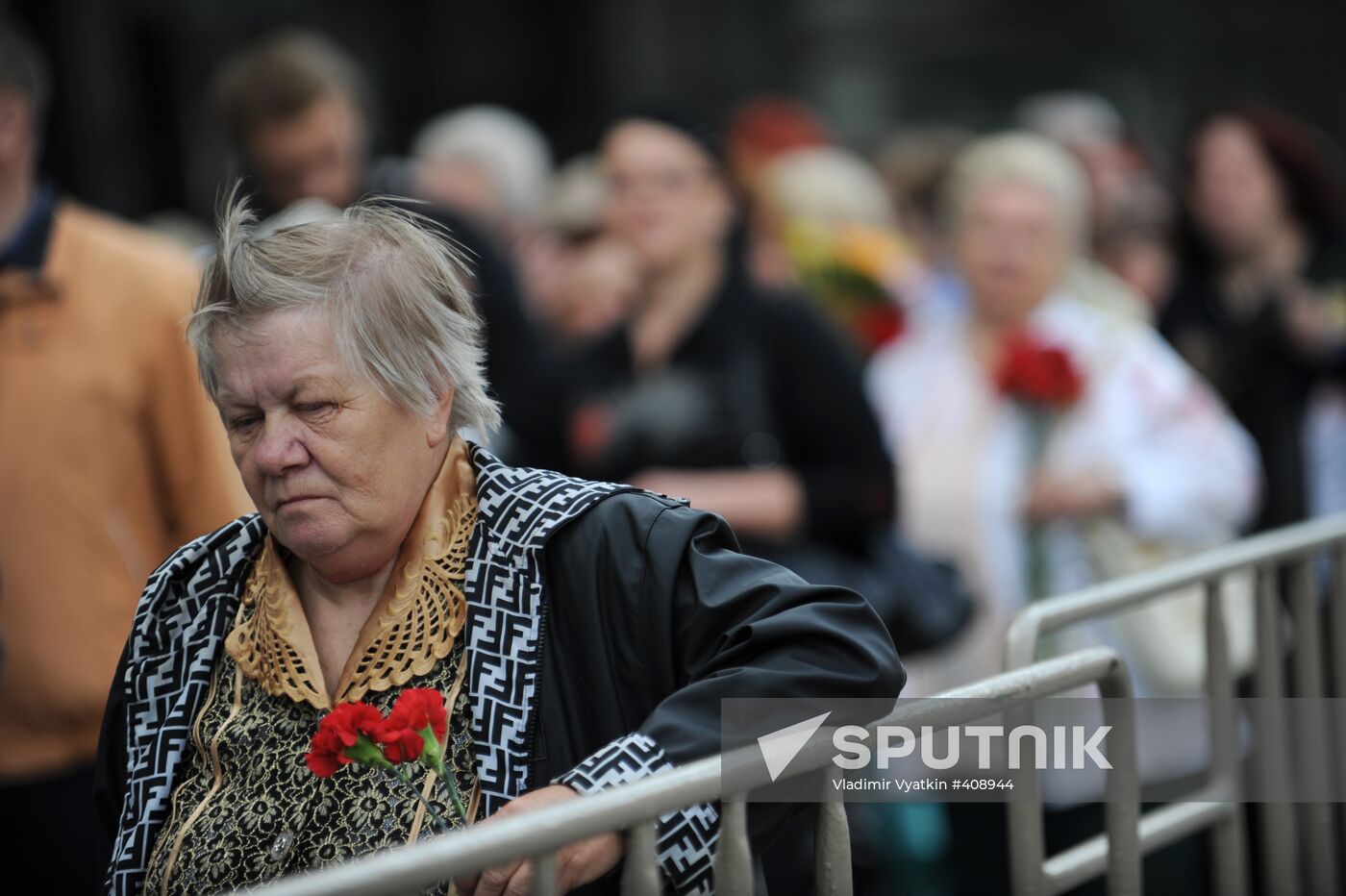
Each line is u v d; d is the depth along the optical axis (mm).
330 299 5527
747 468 11625
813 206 15562
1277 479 14156
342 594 5875
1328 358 14062
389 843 5426
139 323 9602
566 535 5723
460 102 40688
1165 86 42969
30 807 9422
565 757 5535
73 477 9406
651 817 4859
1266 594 8156
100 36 31188
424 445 5781
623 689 5613
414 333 5656
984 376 12938
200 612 6051
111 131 31344
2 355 9438
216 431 9781
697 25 42031
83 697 9352
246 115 11562
